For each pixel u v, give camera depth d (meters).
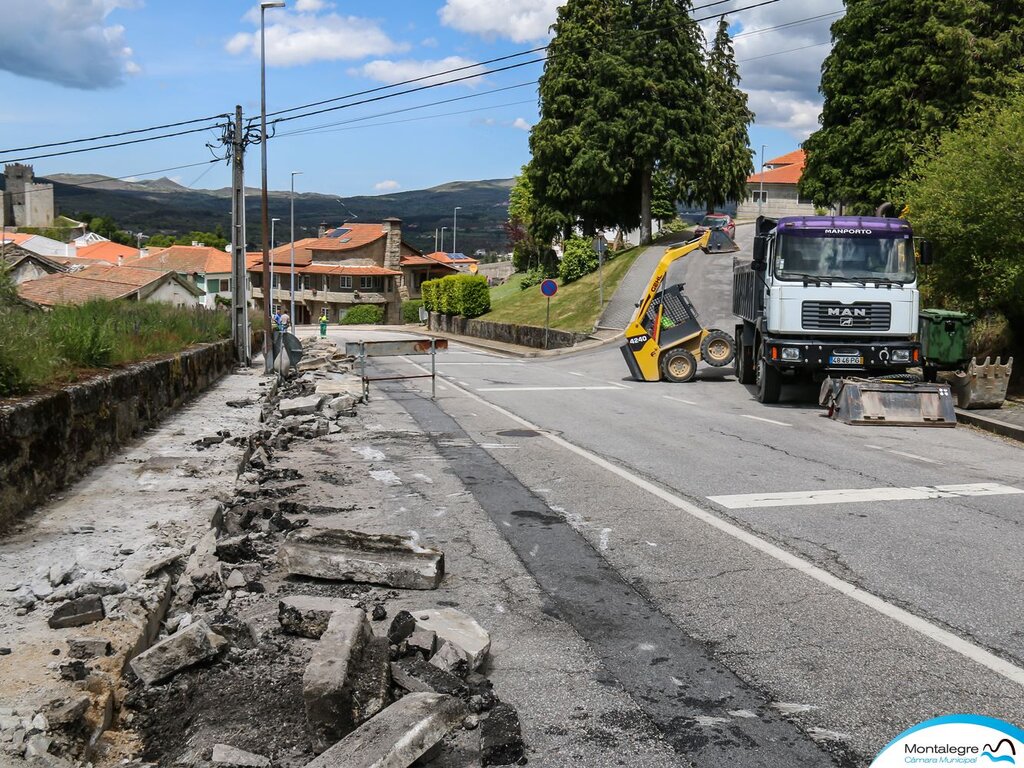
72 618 4.76
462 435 13.41
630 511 8.38
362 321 86.06
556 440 12.88
